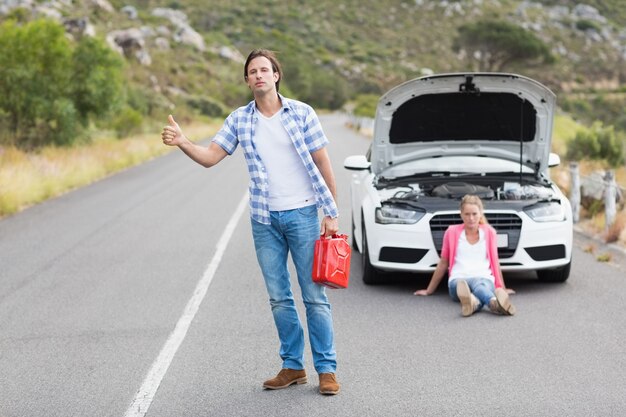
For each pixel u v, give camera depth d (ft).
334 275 17.35
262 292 28.25
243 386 18.67
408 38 594.24
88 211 52.39
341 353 21.01
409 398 17.49
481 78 29.07
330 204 17.39
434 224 27.27
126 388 18.81
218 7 577.43
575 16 642.63
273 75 17.34
